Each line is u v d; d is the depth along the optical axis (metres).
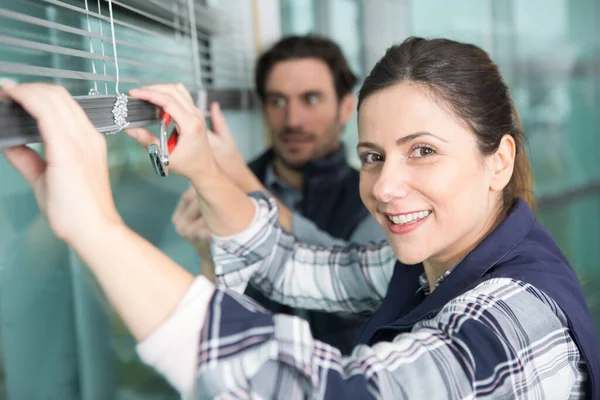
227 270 1.13
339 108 1.87
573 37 3.30
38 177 0.60
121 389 1.44
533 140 3.26
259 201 1.16
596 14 3.29
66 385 1.28
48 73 0.68
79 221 0.57
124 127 0.83
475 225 0.88
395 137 0.82
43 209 0.59
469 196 0.85
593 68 3.34
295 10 2.40
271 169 1.91
